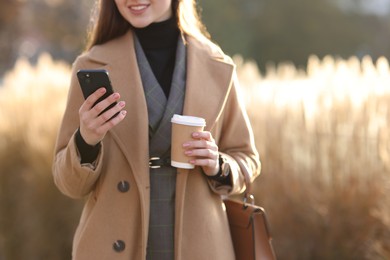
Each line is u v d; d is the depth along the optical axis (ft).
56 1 94.68
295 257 16.62
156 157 9.05
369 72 17.28
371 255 15.67
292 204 16.60
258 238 9.42
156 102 9.10
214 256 9.00
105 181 8.88
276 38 122.52
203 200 9.09
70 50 99.25
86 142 8.41
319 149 16.34
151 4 9.18
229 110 9.77
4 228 20.97
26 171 20.81
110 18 9.50
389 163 15.34
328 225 16.22
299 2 122.52
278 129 16.94
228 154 9.73
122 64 9.22
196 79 9.29
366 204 15.75
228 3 115.03
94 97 8.04
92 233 8.87
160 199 8.96
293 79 20.43
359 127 15.80
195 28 9.93
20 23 88.79
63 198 20.49
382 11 138.00
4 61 89.45
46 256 20.66
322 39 124.36
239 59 22.47
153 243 8.91
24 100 21.71
